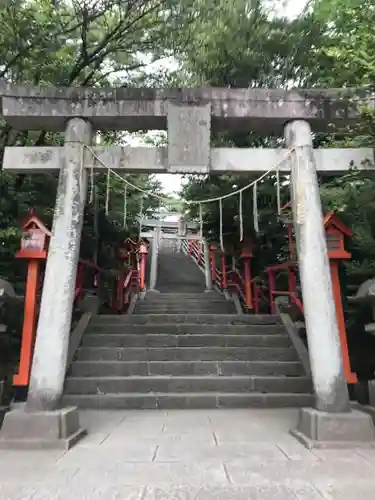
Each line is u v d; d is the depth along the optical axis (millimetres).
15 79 8562
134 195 11516
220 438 5234
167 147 6141
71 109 6109
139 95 6133
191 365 8016
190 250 23500
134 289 15016
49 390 5246
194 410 6934
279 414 6605
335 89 6199
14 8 7559
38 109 6086
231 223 12109
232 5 8891
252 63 9844
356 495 3512
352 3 6738
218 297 14539
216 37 9422
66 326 5527
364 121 6059
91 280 11070
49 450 4742
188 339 8961
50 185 9008
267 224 11414
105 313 11898
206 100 6137
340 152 6215
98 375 7902
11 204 8086
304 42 9273
